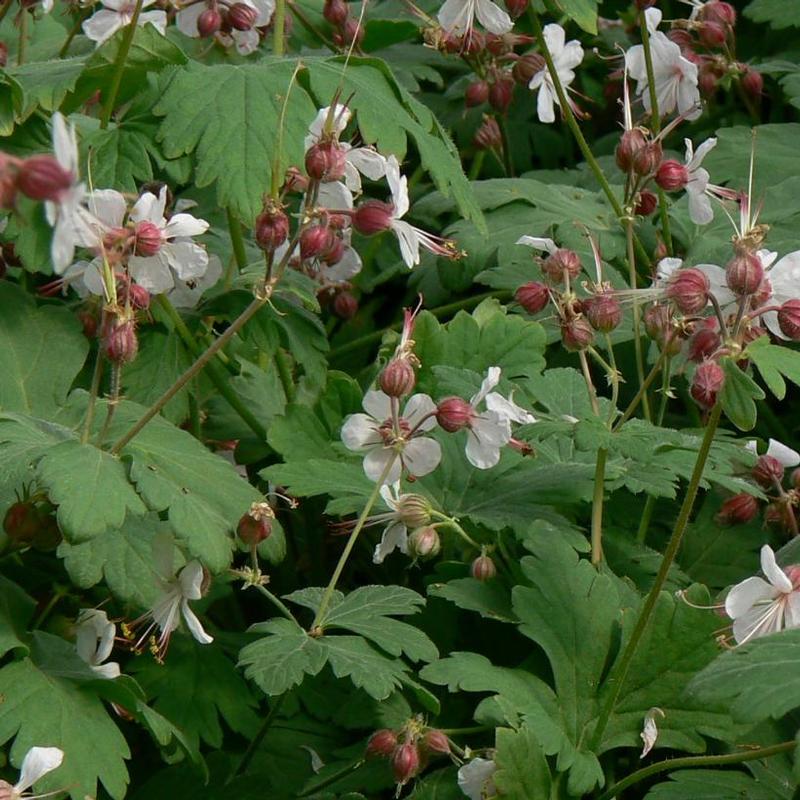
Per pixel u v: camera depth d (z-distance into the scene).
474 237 0.83
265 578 0.68
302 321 0.76
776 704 0.60
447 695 0.72
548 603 0.69
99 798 0.70
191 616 0.66
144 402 0.75
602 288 0.70
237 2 0.79
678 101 0.80
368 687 0.65
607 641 0.69
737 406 0.62
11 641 0.66
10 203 0.54
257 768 0.71
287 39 0.89
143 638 0.70
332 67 0.72
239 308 0.75
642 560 0.73
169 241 0.67
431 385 0.76
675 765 0.66
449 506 0.73
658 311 0.72
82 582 0.66
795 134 0.89
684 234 0.84
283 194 0.70
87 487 0.64
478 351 0.77
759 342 0.63
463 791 0.67
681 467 0.70
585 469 0.72
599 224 0.84
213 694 0.71
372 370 0.82
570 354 0.83
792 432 0.83
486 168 0.96
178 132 0.70
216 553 0.64
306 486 0.72
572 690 0.68
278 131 0.69
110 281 0.64
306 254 0.67
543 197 0.85
